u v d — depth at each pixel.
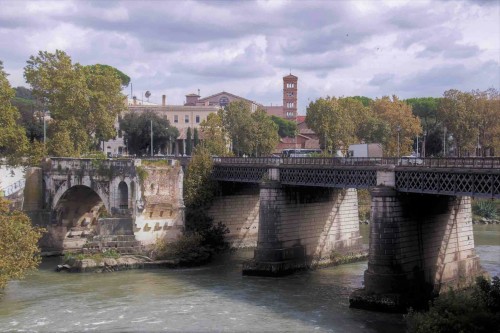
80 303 59.47
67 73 103.00
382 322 53.06
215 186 88.94
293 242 75.38
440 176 55.31
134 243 78.94
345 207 82.69
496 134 136.88
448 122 140.50
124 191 81.50
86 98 104.38
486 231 108.81
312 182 70.50
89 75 109.12
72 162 86.00
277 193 74.06
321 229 79.06
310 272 75.00
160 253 78.88
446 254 64.62
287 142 187.62
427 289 61.50
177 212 82.88
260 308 57.56
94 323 52.81
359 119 143.88
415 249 60.78
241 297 61.84
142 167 79.88
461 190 53.72
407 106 150.12
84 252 77.50
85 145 104.81
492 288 44.56
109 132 108.81
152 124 137.38
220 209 91.25
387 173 59.75
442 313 41.91
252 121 130.50
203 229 86.44
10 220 59.38
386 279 57.94
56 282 68.62
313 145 187.12
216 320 53.56
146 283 68.31
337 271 75.62
